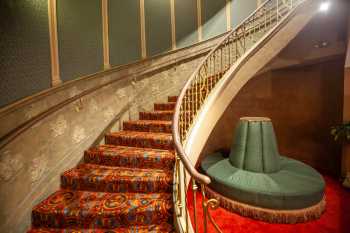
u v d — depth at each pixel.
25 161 1.80
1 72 1.63
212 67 4.57
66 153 2.24
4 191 1.63
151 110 3.72
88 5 2.61
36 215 1.76
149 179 1.98
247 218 2.68
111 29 2.97
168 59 4.00
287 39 3.36
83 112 2.48
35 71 1.93
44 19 2.04
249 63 3.15
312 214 2.56
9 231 1.65
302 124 4.79
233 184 2.87
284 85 5.00
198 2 4.51
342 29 3.75
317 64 4.51
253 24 4.74
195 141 2.49
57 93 2.13
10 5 1.71
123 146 2.67
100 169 2.26
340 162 4.22
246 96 5.40
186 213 1.49
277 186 2.71
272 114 5.19
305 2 3.36
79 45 2.46
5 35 1.67
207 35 4.62
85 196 1.95
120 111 3.09
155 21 3.79
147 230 1.65
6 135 1.64
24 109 1.79
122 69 3.11
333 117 4.31
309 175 3.03
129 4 3.31
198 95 3.29
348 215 2.70
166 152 2.38
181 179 1.84
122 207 1.74
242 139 3.35
